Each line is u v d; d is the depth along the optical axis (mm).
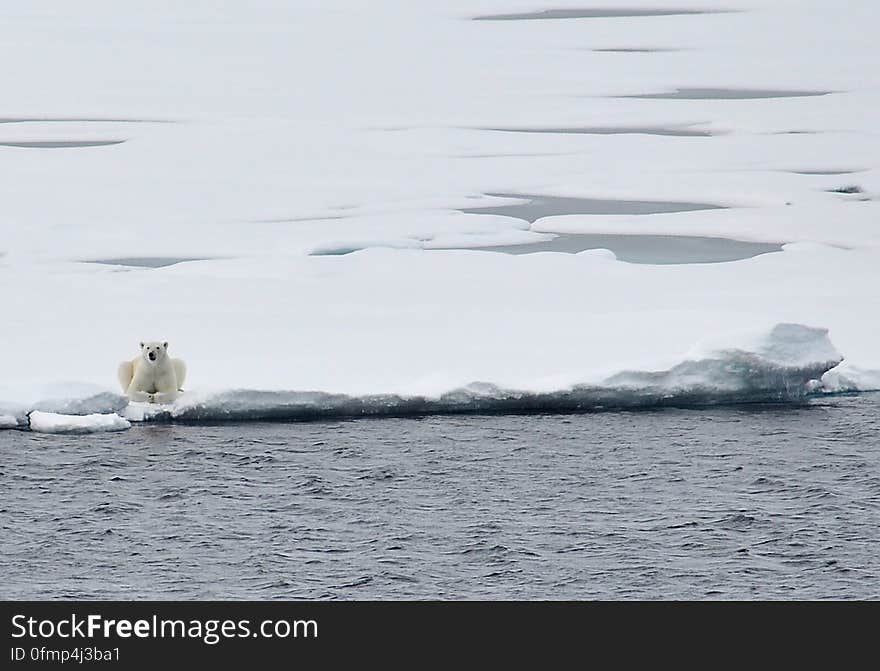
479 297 100750
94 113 190875
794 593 52750
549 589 53156
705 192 144750
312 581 53875
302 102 199375
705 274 107938
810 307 97062
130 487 63219
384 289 102938
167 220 130500
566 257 113062
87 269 109312
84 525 58875
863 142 168625
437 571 54750
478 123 185625
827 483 63969
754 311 96000
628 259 116875
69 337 88625
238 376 80000
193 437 69938
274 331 90500
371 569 54844
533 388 75438
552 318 94438
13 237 121688
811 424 72750
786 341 77562
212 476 64688
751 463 66750
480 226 127938
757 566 55031
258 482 64062
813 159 160000
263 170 154500
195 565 55281
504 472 65562
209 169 154500
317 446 68938
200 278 105312
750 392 77125
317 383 78875
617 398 76000
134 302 97625
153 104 197750
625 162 159750
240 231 126250
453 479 64625
